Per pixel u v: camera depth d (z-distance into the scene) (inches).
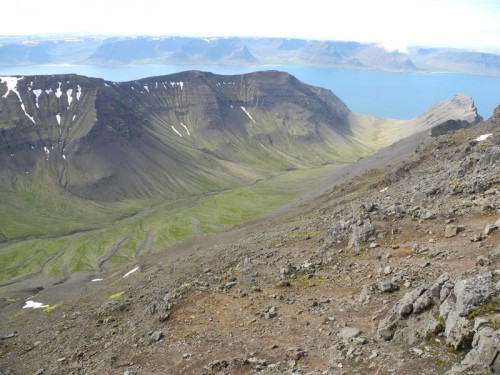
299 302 1352.1
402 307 964.0
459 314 803.4
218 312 1434.5
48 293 4229.8
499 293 794.2
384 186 3971.5
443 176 2322.8
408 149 7854.3
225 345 1186.6
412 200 1962.4
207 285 1752.0
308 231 2354.8
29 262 6978.4
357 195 3725.4
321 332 1106.1
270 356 1049.5
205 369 1066.1
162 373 1125.7
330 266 1612.9
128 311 2000.5
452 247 1348.4
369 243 1676.9
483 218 1498.5
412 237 1569.9
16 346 1967.3
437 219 1633.9
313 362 960.9
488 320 735.7
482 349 679.1
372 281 1334.9
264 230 3617.1
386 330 943.7
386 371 792.9
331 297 1317.7
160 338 1360.7
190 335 1307.8
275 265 1808.6
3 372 1660.9
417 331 883.4
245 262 1979.6
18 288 5762.8
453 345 776.3
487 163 2094.0
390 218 1793.8
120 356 1346.0
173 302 1599.4
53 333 2005.4
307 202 5236.2
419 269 1270.9
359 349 913.5
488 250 1229.1
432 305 922.1
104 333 1701.5
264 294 1492.4
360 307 1176.2
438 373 728.3
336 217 2426.2
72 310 2837.1
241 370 1019.9
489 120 4188.0
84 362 1429.6
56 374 1402.6
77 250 7500.0
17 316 3385.8
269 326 1232.8
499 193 1643.7
